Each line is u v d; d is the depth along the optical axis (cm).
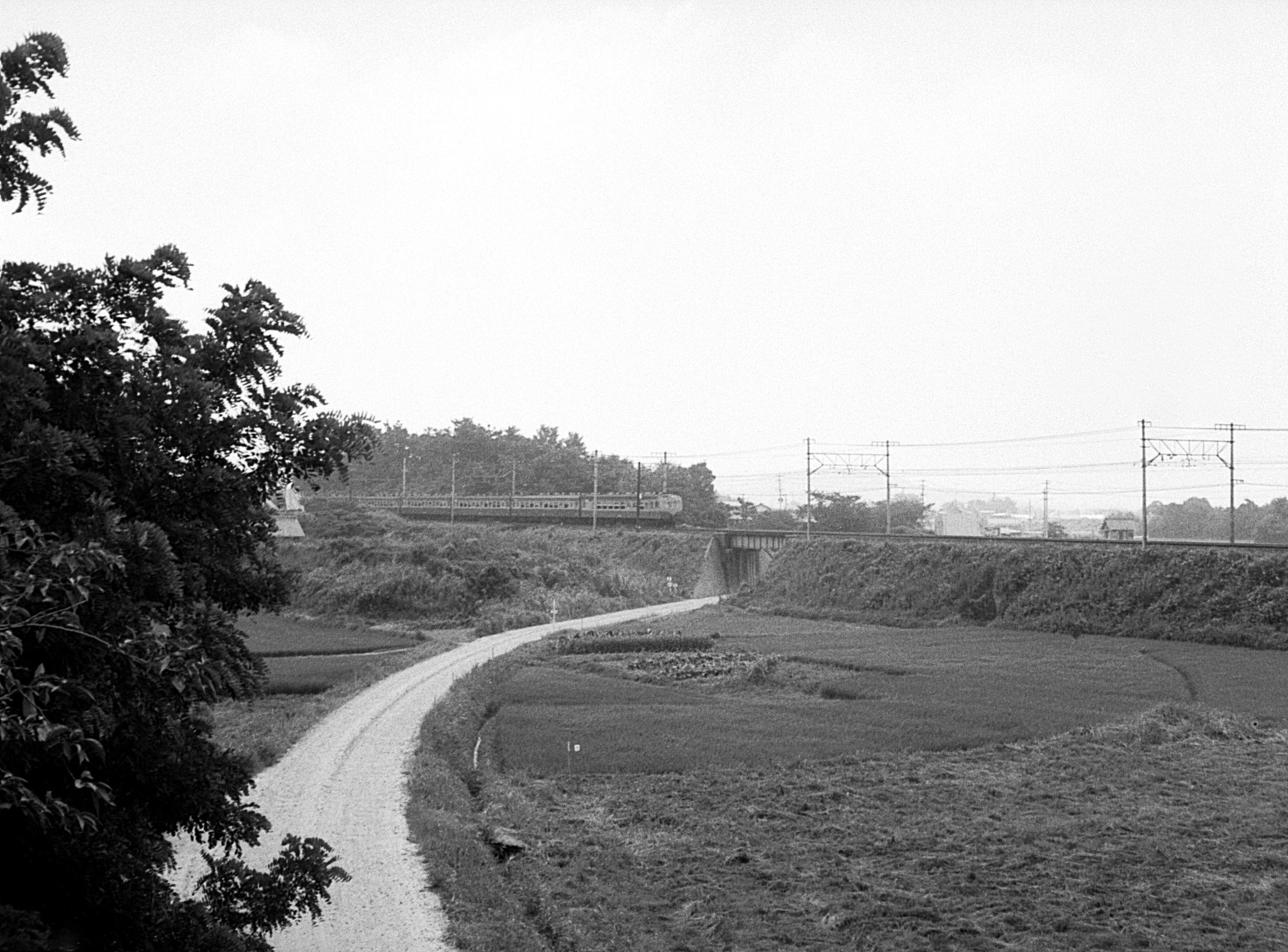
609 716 4053
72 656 1010
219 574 1316
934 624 7356
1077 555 7181
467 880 2052
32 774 1025
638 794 2920
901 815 2723
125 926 1054
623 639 6128
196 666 1020
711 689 4844
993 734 3666
